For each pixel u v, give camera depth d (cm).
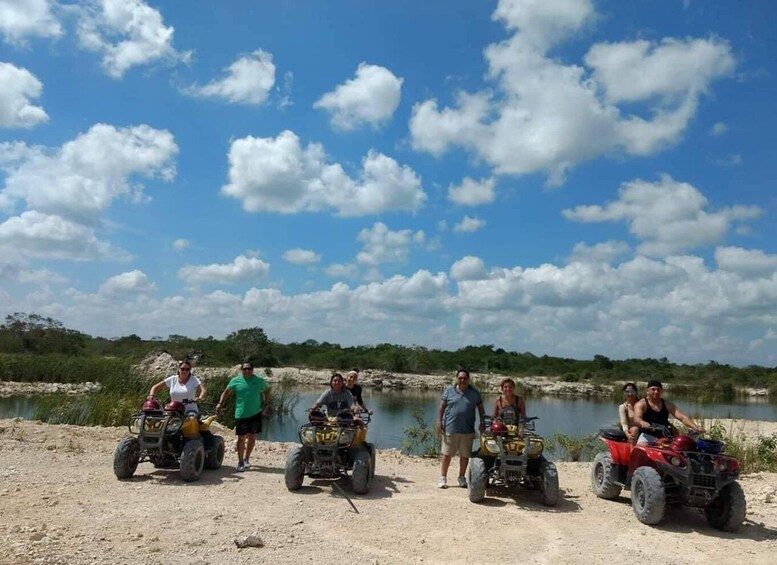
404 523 769
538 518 820
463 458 1012
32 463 1068
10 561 571
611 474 937
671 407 923
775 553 698
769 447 1398
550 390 5475
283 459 1245
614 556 673
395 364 6850
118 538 663
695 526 807
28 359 4112
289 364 6969
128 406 1800
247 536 666
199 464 995
